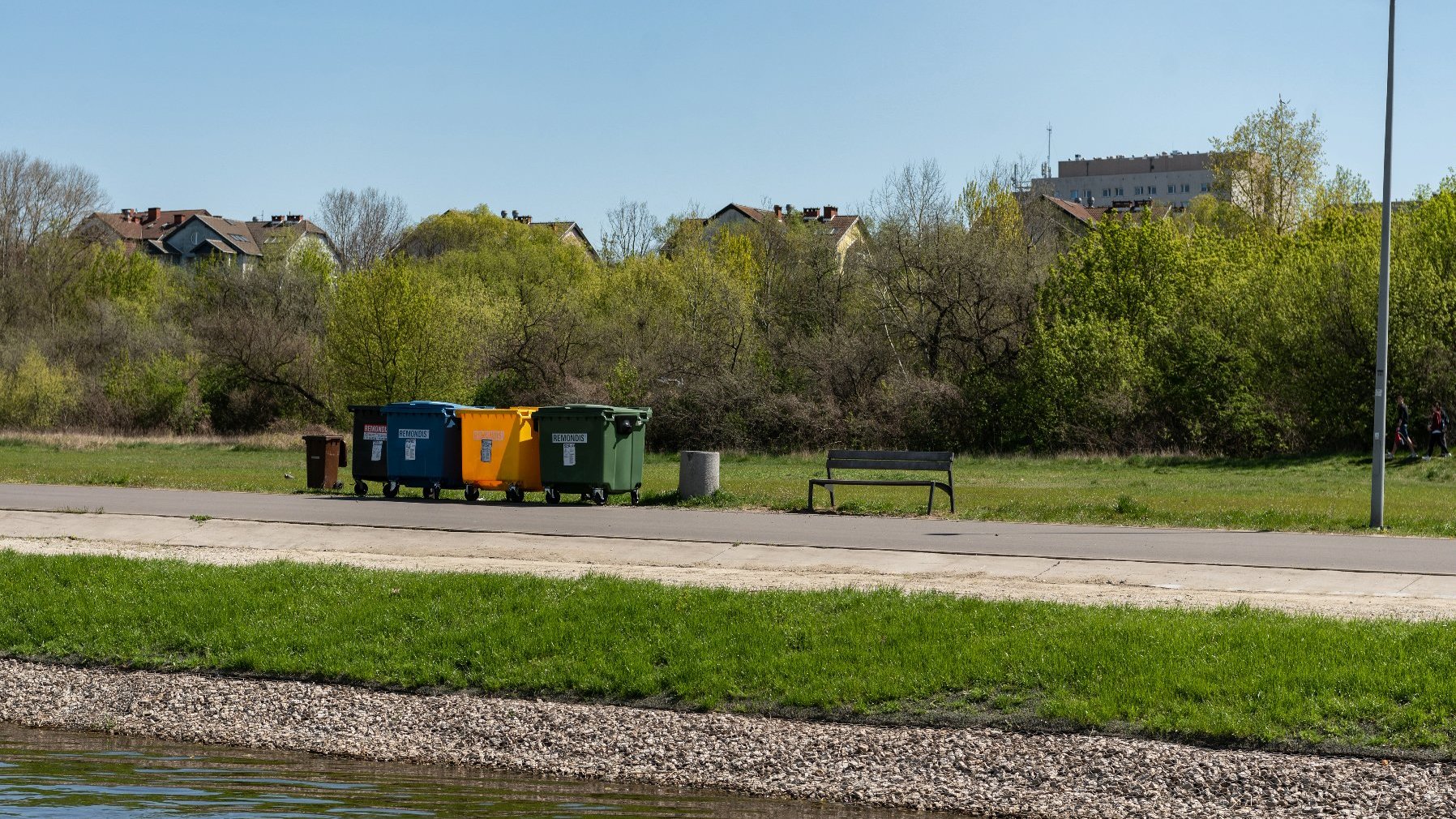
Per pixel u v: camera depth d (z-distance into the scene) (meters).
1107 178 170.50
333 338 53.31
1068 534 17.31
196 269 75.50
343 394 54.88
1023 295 48.78
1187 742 9.16
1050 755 9.15
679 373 50.25
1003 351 47.94
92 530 18.81
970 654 10.49
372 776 9.39
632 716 10.38
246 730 10.52
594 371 53.50
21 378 57.12
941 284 49.25
